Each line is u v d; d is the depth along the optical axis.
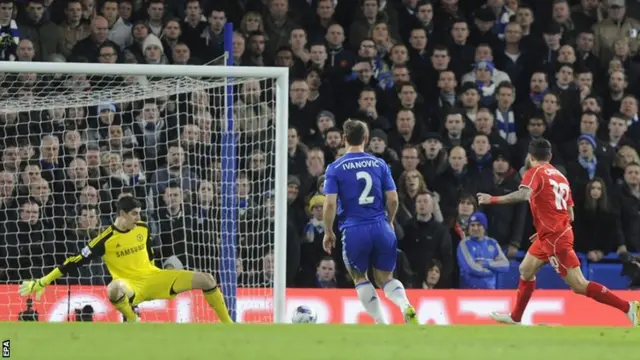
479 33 45.00
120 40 42.31
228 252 34.22
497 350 21.86
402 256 37.09
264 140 38.81
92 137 37.56
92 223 35.94
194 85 34.47
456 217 38.38
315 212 37.12
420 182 38.06
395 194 28.34
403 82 41.72
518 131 42.97
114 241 29.89
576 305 35.88
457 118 40.69
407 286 37.00
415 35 43.56
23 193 36.00
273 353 21.36
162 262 36.22
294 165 38.69
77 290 33.50
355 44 44.03
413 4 45.16
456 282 37.84
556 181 30.58
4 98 39.16
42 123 38.16
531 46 44.72
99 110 37.81
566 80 43.59
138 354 21.14
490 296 35.41
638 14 47.66
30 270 35.72
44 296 33.47
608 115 44.25
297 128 40.91
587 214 40.12
